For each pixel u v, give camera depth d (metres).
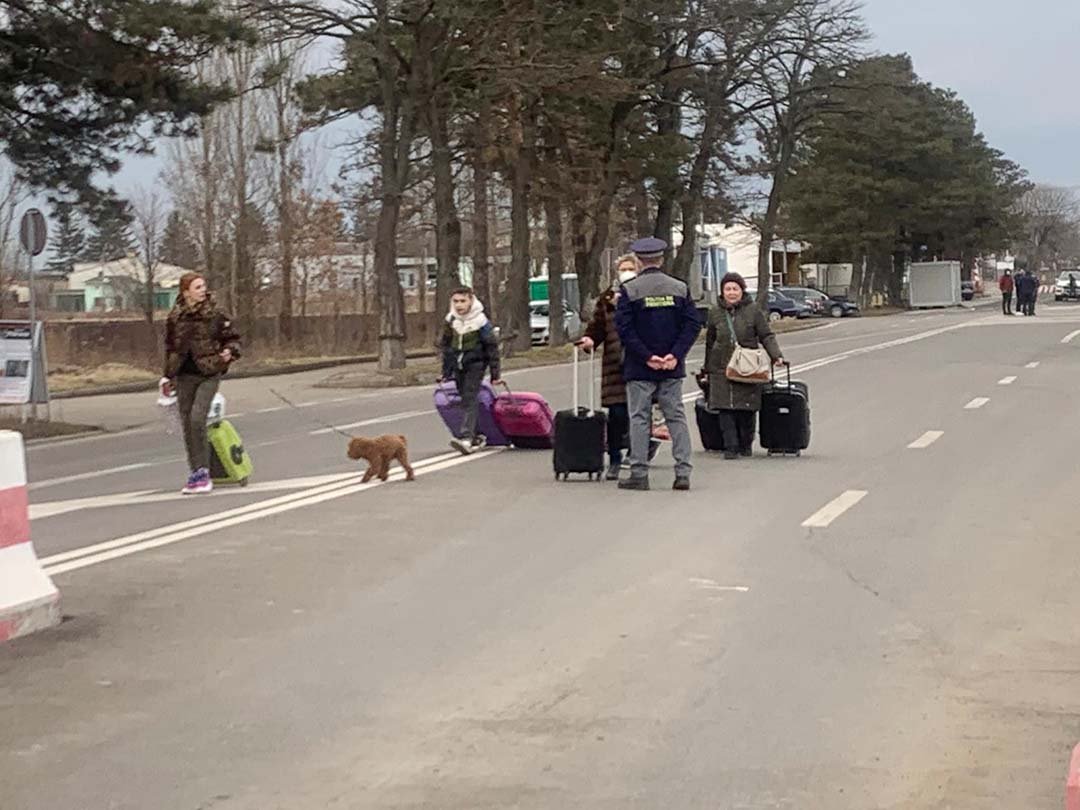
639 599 8.65
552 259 45.28
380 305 34.59
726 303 15.32
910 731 6.13
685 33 47.19
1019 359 31.56
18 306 46.88
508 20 34.06
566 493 13.14
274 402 27.73
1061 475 13.97
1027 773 5.61
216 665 7.27
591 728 6.17
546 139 42.75
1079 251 170.88
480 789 5.43
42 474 16.75
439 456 16.23
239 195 47.03
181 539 10.98
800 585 9.02
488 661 7.28
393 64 34.16
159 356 41.22
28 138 23.25
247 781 5.56
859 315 78.12
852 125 59.44
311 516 12.01
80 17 22.11
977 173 91.00
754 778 5.54
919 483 13.48
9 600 7.89
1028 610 8.36
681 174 52.16
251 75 45.38
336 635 7.86
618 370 14.16
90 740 6.09
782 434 15.49
